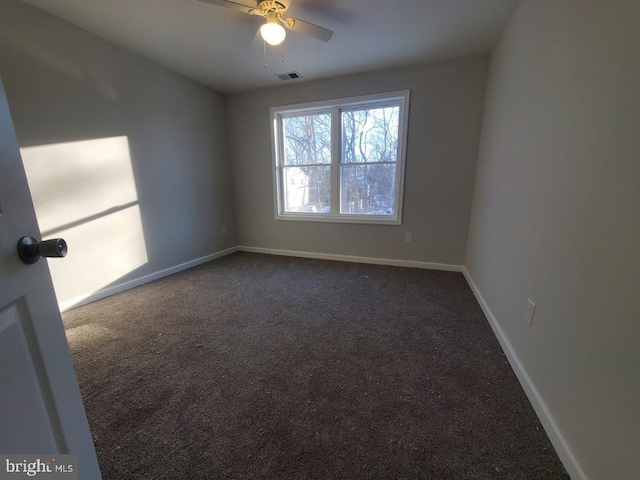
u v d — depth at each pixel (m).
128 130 2.64
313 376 1.49
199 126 3.45
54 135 2.11
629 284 0.76
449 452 1.06
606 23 0.94
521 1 1.82
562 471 0.99
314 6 1.94
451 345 1.77
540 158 1.41
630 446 0.73
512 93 1.92
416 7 1.95
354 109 3.34
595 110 0.98
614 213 0.84
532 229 1.44
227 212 4.04
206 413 1.25
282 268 3.41
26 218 0.61
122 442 1.11
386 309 2.28
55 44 2.06
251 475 0.98
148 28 2.20
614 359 0.81
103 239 2.50
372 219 3.46
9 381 0.55
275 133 3.70
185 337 1.88
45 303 0.65
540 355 1.26
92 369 1.56
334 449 1.07
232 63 2.85
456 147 2.96
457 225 3.13
